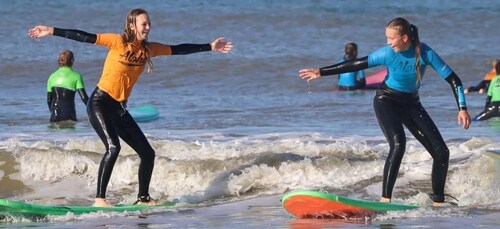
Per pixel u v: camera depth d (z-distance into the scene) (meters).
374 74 63.78
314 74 24.75
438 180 25.50
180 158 30.77
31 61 64.81
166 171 29.25
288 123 42.06
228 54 67.25
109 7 92.69
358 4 98.62
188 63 63.78
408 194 27.30
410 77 24.52
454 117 43.47
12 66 63.31
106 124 25.48
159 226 23.67
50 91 42.72
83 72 62.81
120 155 30.53
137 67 25.50
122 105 25.80
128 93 25.72
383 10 94.12
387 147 33.34
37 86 58.19
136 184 29.38
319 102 50.09
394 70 24.47
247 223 23.88
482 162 28.36
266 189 28.41
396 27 24.00
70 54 42.88
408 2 100.81
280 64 65.12
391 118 24.70
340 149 32.31
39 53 67.62
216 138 36.84
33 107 48.34
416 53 24.22
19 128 40.78
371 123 41.75
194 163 29.47
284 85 58.56
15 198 28.44
